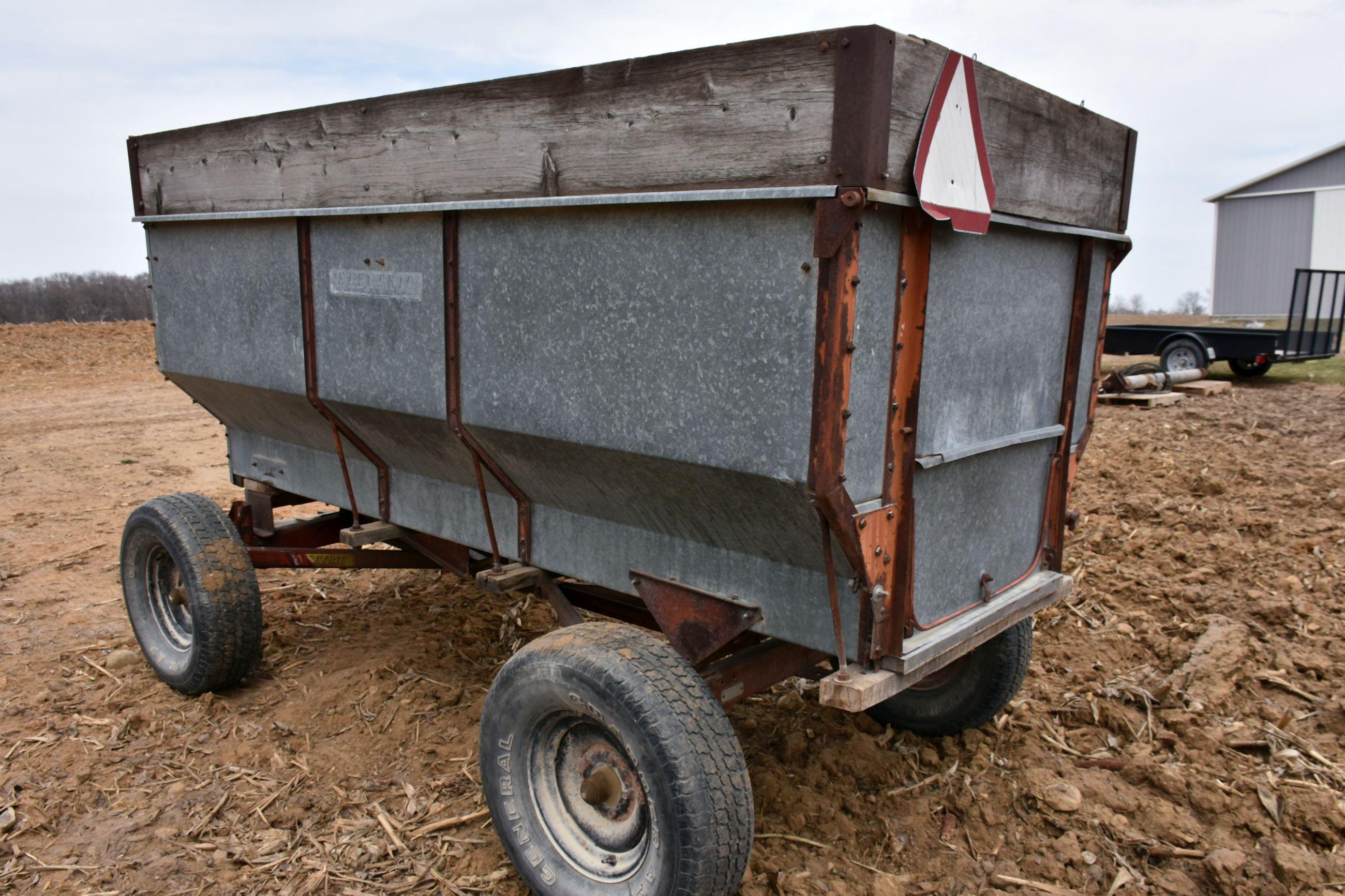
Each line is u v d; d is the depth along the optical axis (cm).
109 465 998
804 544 263
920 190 235
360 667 464
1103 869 320
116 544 707
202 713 425
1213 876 312
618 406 283
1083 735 405
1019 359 319
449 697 432
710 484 270
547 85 283
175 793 364
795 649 321
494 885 310
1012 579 342
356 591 590
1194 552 637
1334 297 1661
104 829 343
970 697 380
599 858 283
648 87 258
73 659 490
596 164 275
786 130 232
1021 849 331
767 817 341
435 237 328
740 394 252
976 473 307
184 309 462
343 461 416
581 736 293
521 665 285
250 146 397
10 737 407
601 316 282
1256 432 1076
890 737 402
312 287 387
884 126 221
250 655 431
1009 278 303
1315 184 3056
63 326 2264
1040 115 294
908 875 316
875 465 256
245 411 470
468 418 332
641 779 259
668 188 259
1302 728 409
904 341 258
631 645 275
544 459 320
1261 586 575
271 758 388
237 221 414
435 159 322
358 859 324
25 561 661
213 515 435
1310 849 330
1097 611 538
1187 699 427
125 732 409
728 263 249
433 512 399
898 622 269
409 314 344
